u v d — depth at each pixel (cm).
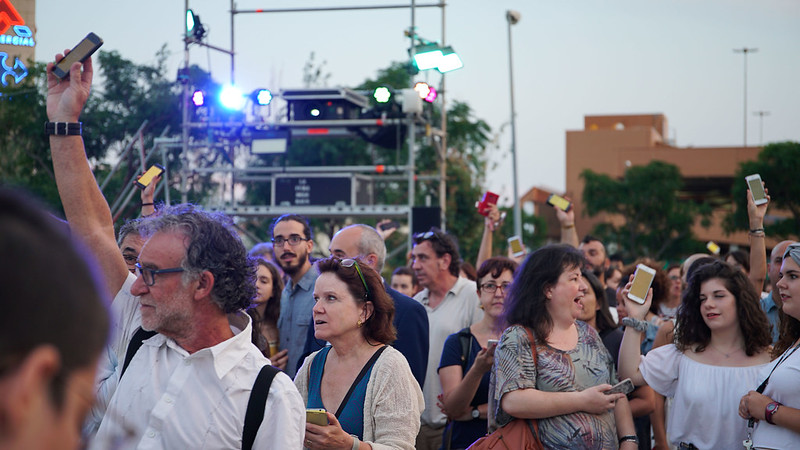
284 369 526
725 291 410
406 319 453
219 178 1501
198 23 1213
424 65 1057
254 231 1752
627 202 3319
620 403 402
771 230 2914
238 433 226
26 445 67
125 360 240
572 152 4431
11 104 1352
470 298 576
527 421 370
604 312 512
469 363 483
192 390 227
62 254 67
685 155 4244
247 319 251
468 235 2044
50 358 66
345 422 333
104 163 1534
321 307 345
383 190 1989
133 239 354
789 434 356
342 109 1271
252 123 1275
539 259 391
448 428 472
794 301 379
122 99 1534
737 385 400
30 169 1389
